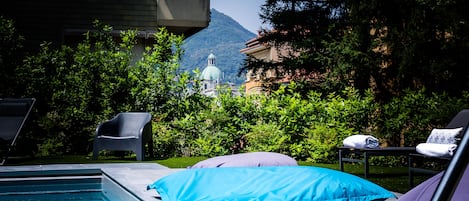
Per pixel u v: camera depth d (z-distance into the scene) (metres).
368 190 4.31
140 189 4.90
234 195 4.07
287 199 4.00
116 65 10.12
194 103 10.29
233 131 9.22
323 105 9.30
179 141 9.81
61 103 9.97
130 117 9.33
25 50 13.01
